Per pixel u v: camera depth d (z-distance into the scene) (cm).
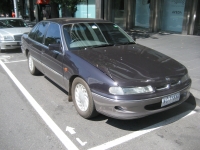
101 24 507
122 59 387
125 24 1603
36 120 386
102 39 471
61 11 1978
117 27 529
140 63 377
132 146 316
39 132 349
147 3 1470
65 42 433
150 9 1398
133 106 318
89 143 322
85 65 367
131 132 351
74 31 459
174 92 347
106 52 416
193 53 795
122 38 502
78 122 379
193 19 1183
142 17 1528
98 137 337
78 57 390
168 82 344
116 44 473
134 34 1319
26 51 648
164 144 322
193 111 425
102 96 330
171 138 337
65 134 344
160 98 331
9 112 415
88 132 350
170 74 355
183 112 420
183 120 391
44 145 317
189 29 1212
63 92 512
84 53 405
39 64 549
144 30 1502
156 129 361
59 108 431
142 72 346
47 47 490
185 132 353
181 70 380
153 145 319
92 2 1728
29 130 355
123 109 321
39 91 518
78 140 329
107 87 324
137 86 321
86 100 371
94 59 380
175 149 311
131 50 441
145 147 314
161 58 414
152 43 1009
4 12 2091
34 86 550
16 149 308
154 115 406
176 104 360
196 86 496
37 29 585
